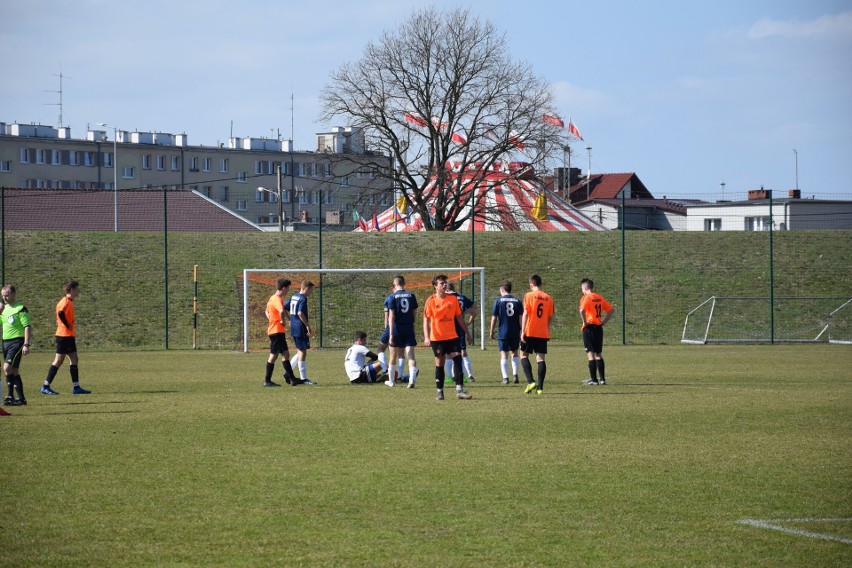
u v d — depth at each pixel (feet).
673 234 268.41
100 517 47.96
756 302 233.55
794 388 108.37
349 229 441.27
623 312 203.10
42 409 90.22
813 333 221.25
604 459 63.10
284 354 114.73
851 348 187.52
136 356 172.24
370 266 246.06
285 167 620.90
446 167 341.00
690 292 237.04
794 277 245.45
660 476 57.67
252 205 609.42
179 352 183.42
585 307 113.50
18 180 547.08
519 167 333.83
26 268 228.63
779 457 63.82
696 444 68.85
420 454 64.95
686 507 50.11
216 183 601.62
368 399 97.96
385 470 59.52
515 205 317.63
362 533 45.09
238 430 75.87
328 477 57.41
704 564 40.63
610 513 48.83
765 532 45.42
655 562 40.83
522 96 334.24
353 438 71.67
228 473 58.59
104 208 351.46
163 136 595.06
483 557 41.37
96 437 72.38
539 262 249.55
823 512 49.21
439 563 40.52
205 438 71.87
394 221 334.03
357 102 337.31
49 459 63.21
